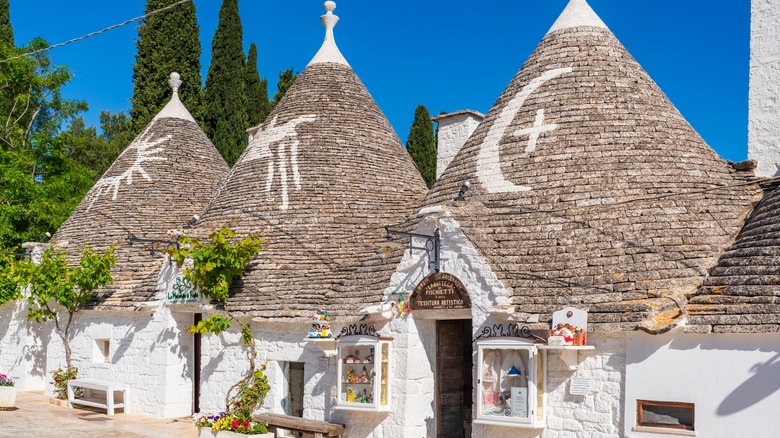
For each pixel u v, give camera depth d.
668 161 15.15
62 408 20.80
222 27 40.38
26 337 24.03
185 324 19.58
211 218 20.59
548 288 13.30
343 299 16.12
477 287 13.85
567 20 17.62
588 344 12.56
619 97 16.12
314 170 20.19
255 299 17.41
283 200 19.72
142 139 25.42
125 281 21.38
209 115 40.19
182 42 40.97
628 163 15.04
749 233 12.87
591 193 14.63
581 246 13.74
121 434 16.97
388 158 21.27
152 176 24.22
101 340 21.47
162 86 40.38
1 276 23.44
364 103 22.02
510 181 15.55
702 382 11.51
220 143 39.28
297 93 21.92
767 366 11.02
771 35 16.05
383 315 14.89
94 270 20.92
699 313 11.73
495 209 15.11
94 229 23.42
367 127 21.50
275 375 16.94
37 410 20.23
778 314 10.97
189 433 17.22
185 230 19.78
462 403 15.51
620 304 12.36
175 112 25.89
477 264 13.88
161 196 23.81
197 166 24.95
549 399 12.89
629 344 12.15
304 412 16.34
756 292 11.47
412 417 14.66
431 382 15.02
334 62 22.41
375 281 15.95
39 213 31.08
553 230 14.23
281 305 16.86
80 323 21.98
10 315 24.89
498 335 13.14
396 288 15.15
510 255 14.08
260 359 17.19
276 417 16.20
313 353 16.31
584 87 16.34
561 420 12.73
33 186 31.19
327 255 18.23
